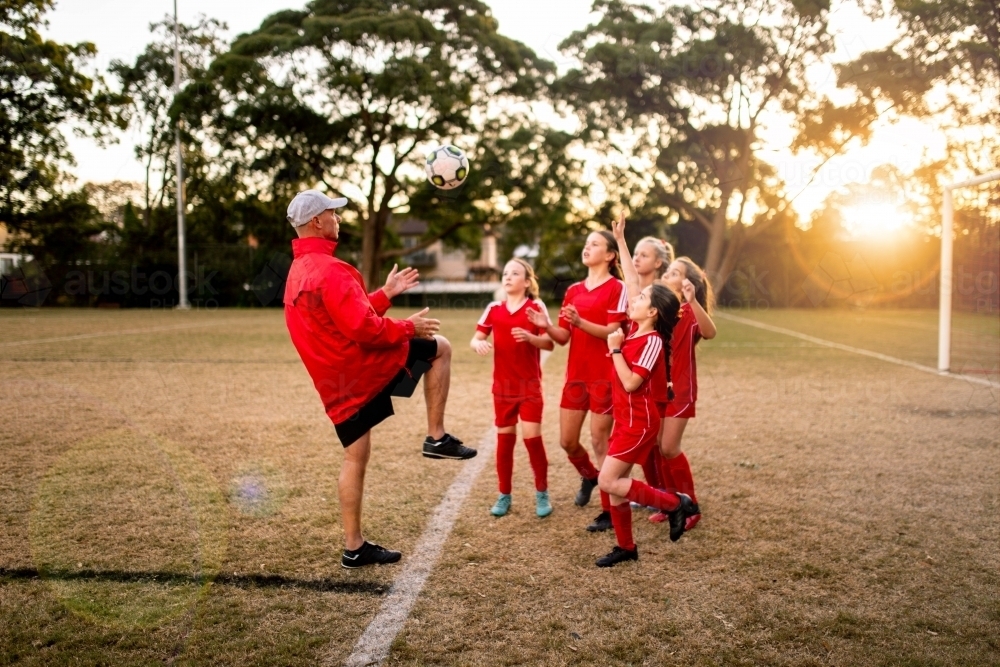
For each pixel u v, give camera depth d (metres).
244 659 2.30
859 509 3.81
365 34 24.19
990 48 22.89
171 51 28.44
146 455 4.68
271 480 4.25
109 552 3.04
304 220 2.95
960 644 2.41
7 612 2.55
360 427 2.98
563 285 29.64
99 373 8.57
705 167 27.95
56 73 24.23
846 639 2.45
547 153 27.86
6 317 19.27
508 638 2.45
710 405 6.93
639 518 3.77
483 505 3.89
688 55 25.55
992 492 4.11
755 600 2.74
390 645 2.40
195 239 28.77
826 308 28.31
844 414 6.46
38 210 26.03
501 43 25.77
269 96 23.97
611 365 3.73
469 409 6.62
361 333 2.85
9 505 3.66
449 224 30.84
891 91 23.50
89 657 2.28
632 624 2.55
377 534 3.42
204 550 3.18
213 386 7.70
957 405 6.91
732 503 3.91
